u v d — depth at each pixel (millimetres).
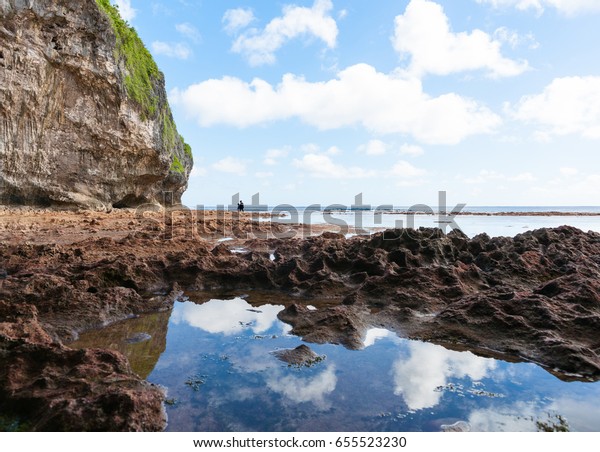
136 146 32094
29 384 3953
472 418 3803
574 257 10836
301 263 10180
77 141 26969
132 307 7227
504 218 52625
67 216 23234
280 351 5426
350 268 10203
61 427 3426
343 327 6273
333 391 4320
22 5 20938
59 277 7422
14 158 22734
